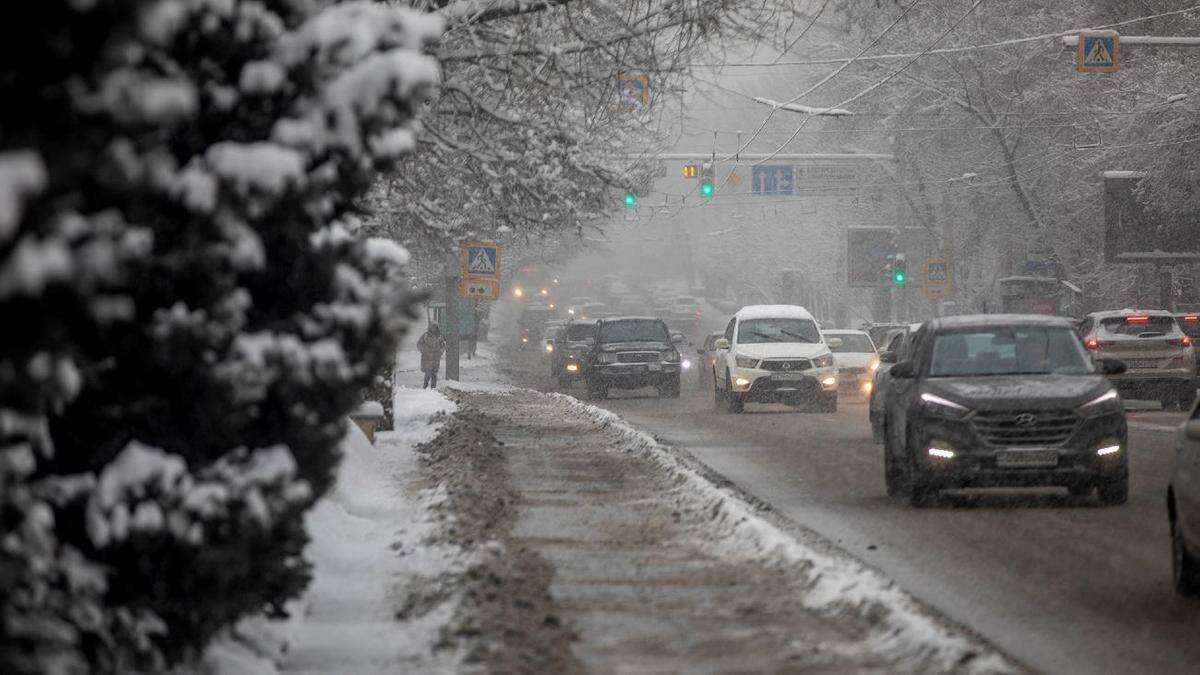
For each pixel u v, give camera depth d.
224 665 21.34
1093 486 46.22
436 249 77.38
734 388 103.00
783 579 29.97
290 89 17.56
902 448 48.16
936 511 45.66
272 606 23.98
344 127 17.48
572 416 91.06
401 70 17.31
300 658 23.78
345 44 17.47
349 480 46.12
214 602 18.41
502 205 71.94
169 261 16.41
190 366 17.78
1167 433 76.75
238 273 18.88
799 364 102.81
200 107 17.58
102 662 17.17
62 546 17.11
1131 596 30.66
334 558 33.28
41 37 13.23
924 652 22.28
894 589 27.16
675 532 37.88
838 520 43.44
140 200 15.20
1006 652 25.16
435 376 137.00
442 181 71.06
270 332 18.89
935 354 49.25
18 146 13.22
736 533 35.81
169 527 17.14
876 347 137.25
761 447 71.50
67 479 17.31
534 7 58.84
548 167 67.81
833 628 25.20
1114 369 48.28
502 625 24.78
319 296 19.78
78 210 14.47
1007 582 32.34
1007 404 45.41
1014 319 50.41
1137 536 39.34
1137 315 99.38
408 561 32.50
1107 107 150.75
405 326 19.77
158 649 18.73
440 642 23.83
